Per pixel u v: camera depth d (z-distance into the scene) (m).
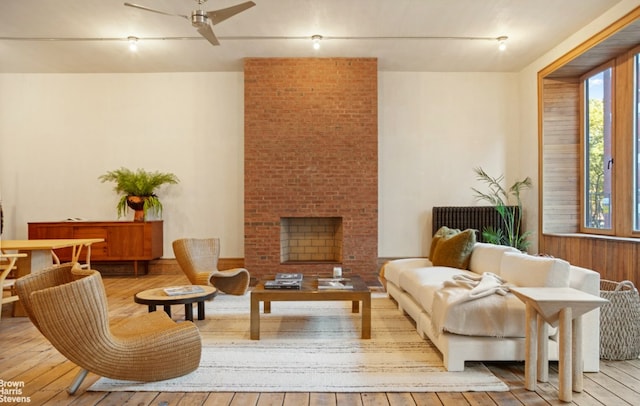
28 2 4.42
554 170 5.96
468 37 5.38
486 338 2.68
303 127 6.12
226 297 5.01
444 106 6.73
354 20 4.91
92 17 4.78
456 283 3.05
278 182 6.11
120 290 5.36
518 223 6.39
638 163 4.68
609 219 5.22
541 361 2.54
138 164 6.71
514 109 6.74
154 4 4.47
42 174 6.71
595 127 5.53
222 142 6.70
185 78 6.70
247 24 5.00
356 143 6.14
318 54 6.01
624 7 4.35
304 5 4.54
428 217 6.71
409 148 6.73
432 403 2.26
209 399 2.31
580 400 2.29
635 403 2.25
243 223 6.66
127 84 6.70
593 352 2.68
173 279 6.18
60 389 2.45
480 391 2.41
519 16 4.79
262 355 2.97
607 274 4.59
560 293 2.45
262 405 2.23
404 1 4.46
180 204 6.71
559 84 5.96
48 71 6.62
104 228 6.14
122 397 2.33
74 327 2.21
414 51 5.88
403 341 3.27
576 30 5.14
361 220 6.14
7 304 4.41
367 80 6.14
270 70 6.11
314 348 3.11
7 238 6.68
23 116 6.70
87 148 6.71
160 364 2.47
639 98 4.69
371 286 5.79
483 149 6.75
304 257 6.54
